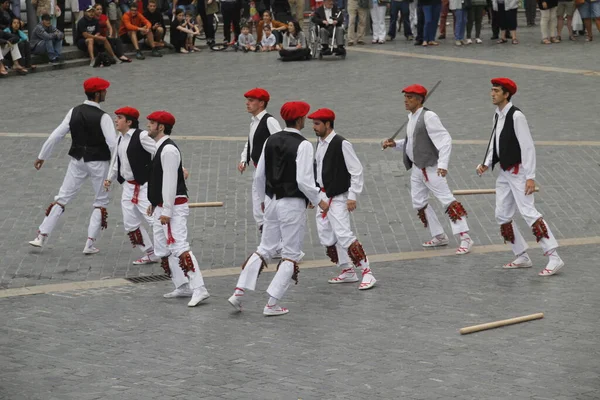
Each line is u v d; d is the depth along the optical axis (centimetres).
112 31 3441
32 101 2797
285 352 1177
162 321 1310
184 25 3556
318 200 1306
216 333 1256
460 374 1088
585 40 3575
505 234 1503
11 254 1639
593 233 1691
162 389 1059
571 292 1388
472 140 2297
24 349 1202
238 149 2270
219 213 1847
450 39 3719
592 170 2050
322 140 1438
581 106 2616
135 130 1545
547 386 1048
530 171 1455
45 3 3250
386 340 1211
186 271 1370
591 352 1150
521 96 2755
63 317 1331
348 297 1403
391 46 3594
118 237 1739
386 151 2220
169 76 3131
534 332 1225
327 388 1054
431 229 1644
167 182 1352
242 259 1606
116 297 1425
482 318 1287
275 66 3262
